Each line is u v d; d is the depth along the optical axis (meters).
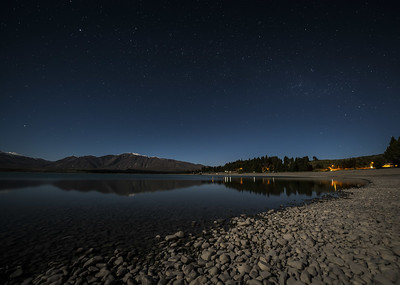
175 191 30.45
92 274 5.70
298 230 8.86
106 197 23.28
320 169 107.69
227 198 22.14
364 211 11.66
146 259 6.73
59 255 7.24
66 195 25.03
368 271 5.06
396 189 21.12
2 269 6.18
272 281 4.97
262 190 30.47
